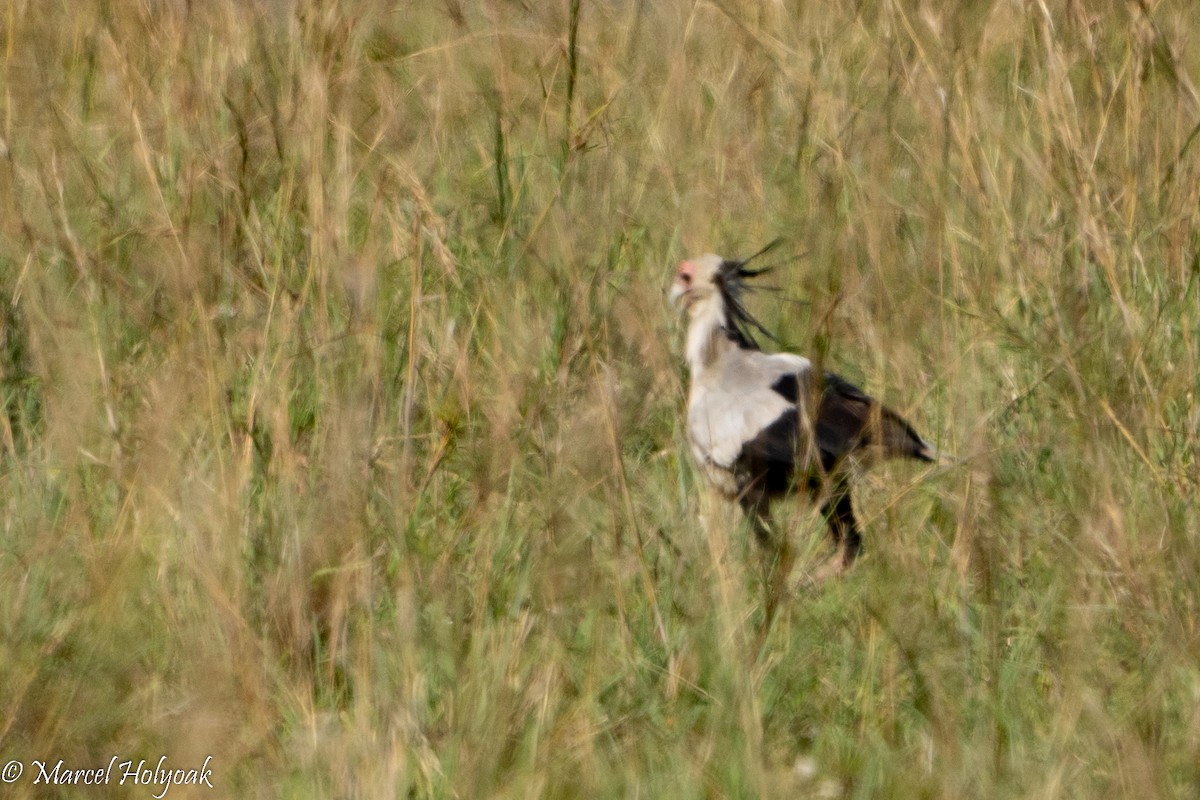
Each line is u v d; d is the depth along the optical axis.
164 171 20.81
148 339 19.02
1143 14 20.03
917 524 17.00
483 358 18.91
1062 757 13.46
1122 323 18.38
